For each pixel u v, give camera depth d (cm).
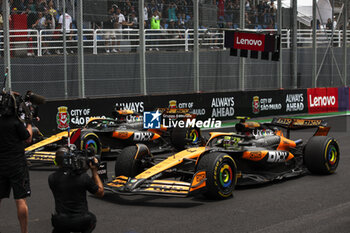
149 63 1720
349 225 571
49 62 1489
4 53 1326
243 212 631
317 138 878
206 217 609
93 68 1592
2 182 513
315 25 2084
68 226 431
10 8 1416
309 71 2186
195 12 1716
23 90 1442
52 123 1323
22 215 508
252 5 1930
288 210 640
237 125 829
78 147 1011
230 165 709
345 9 2231
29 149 990
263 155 804
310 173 901
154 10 1753
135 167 740
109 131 1109
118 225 582
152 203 687
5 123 508
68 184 436
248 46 1692
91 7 1582
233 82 1955
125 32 1709
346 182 819
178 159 732
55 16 1512
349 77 2422
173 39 1772
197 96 1688
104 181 742
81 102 1391
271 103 1920
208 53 1867
